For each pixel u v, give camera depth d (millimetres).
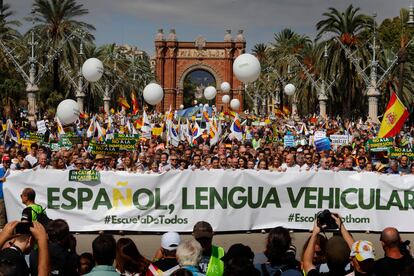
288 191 14195
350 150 18609
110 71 68938
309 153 16422
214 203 14000
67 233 7035
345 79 51844
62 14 49719
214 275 7191
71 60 50125
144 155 16188
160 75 117000
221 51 116875
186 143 22531
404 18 63875
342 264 6000
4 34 53031
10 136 21516
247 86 106312
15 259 5938
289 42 80000
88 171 13797
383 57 54562
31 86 41625
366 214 14312
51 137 23734
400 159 16562
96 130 22266
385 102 59188
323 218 6512
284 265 6332
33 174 13648
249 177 14109
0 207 13641
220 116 41562
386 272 6234
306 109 69250
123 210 13836
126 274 7004
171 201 13930
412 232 14320
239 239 13398
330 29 51500
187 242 6586
